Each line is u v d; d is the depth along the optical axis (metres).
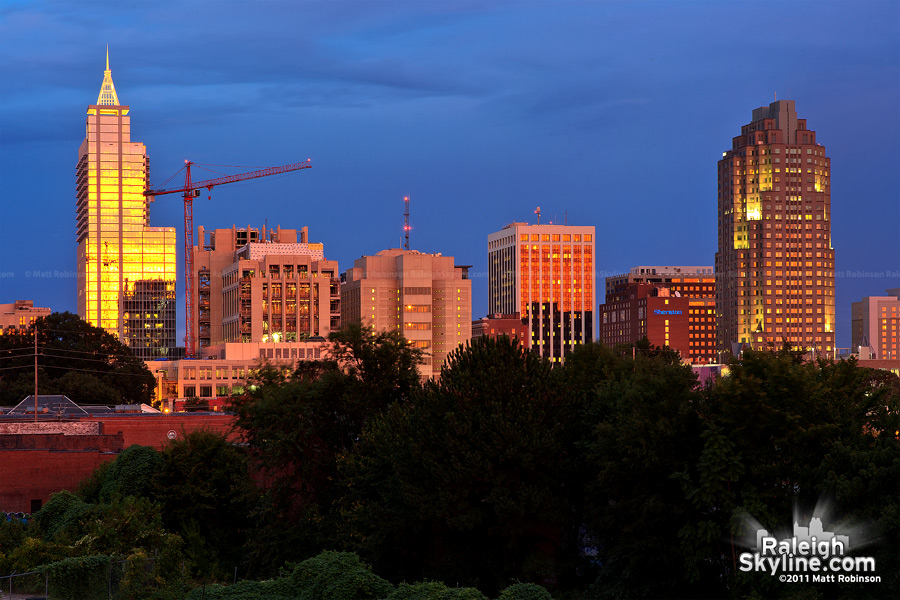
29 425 125.25
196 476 100.06
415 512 87.44
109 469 103.06
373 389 105.00
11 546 78.69
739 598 74.94
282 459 98.31
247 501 101.12
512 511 82.94
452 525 83.31
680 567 79.31
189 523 98.38
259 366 114.25
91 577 66.75
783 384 77.75
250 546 96.19
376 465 92.44
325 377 103.81
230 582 93.19
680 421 80.88
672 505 79.50
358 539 89.19
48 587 65.19
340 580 65.94
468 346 93.81
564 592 84.31
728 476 76.06
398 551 90.19
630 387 88.44
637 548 79.69
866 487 71.44
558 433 89.19
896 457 72.00
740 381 77.75
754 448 78.06
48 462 108.50
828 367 84.19
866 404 81.38
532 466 84.81
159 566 72.81
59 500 88.62
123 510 80.69
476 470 83.88
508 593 61.38
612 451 82.81
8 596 63.59
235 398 108.00
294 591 66.50
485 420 85.69
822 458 76.50
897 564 68.44
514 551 86.00
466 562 86.81
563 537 91.00
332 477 101.06
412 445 86.69
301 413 98.56
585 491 86.25
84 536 76.81
